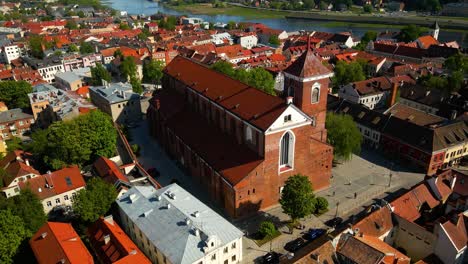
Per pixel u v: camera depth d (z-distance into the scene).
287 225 87.94
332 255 65.06
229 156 95.00
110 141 117.31
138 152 125.06
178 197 82.00
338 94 169.62
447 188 89.44
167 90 140.75
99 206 82.62
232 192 87.56
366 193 100.38
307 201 81.56
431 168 110.44
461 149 115.12
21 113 147.62
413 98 156.25
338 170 112.38
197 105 117.69
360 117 132.75
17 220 73.19
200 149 102.69
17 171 103.38
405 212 81.56
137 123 151.88
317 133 99.56
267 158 87.94
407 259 66.25
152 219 76.56
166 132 123.06
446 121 125.12
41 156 118.81
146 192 85.62
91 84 193.38
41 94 150.88
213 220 75.00
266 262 76.31
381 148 125.00
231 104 99.12
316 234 82.81
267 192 91.81
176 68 137.12
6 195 101.12
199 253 68.00
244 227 87.50
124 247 68.75
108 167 99.44
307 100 94.06
